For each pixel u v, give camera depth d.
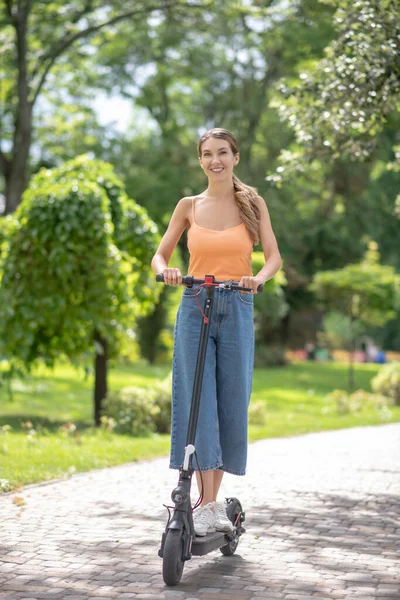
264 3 23.69
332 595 4.61
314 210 37.44
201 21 24.95
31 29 23.39
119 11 23.92
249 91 32.16
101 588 4.65
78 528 6.05
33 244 12.70
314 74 9.55
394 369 21.50
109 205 13.56
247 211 5.14
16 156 23.14
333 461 10.05
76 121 29.16
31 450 9.68
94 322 12.66
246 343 5.08
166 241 5.29
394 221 37.81
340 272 27.95
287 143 31.86
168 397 13.20
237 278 5.11
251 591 4.65
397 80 8.94
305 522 6.52
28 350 13.19
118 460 9.36
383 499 7.60
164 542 4.73
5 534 5.81
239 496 7.56
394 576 5.02
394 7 9.09
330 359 51.66
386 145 33.84
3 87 24.94
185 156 33.47
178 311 5.15
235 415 5.15
